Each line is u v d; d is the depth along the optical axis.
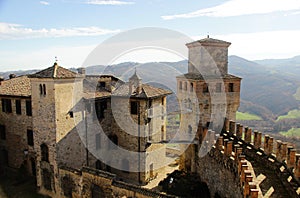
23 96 34.22
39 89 30.92
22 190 32.97
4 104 37.50
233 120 36.31
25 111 35.06
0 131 38.81
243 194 18.95
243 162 19.98
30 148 35.25
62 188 30.86
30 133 35.00
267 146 25.55
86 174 28.70
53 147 30.72
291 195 18.25
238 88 36.00
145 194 24.73
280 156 23.23
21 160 36.69
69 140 31.72
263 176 21.55
